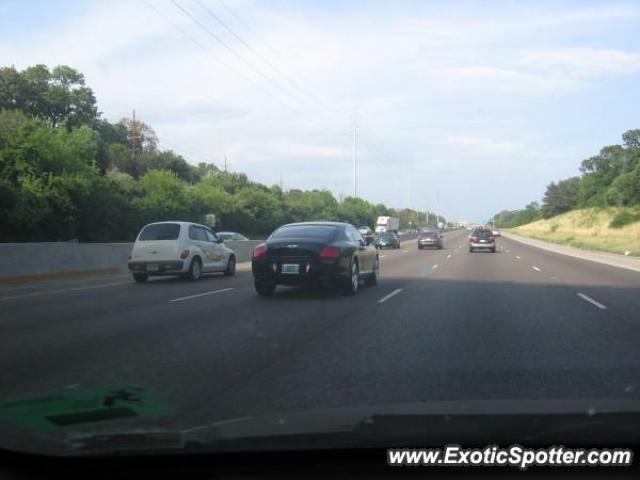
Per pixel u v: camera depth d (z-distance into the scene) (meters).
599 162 127.44
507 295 16.86
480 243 45.56
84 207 38.88
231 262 23.95
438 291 17.80
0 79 60.81
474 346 9.84
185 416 6.25
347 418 5.25
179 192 50.50
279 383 7.57
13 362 8.84
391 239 51.94
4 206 33.31
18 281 21.25
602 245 52.34
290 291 17.75
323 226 16.75
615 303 15.23
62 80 66.62
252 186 79.94
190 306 14.65
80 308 14.43
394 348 9.68
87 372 8.24
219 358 9.04
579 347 9.76
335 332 11.10
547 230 110.81
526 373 8.02
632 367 8.37
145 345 10.02
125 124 92.38
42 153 37.78
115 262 26.62
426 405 5.81
